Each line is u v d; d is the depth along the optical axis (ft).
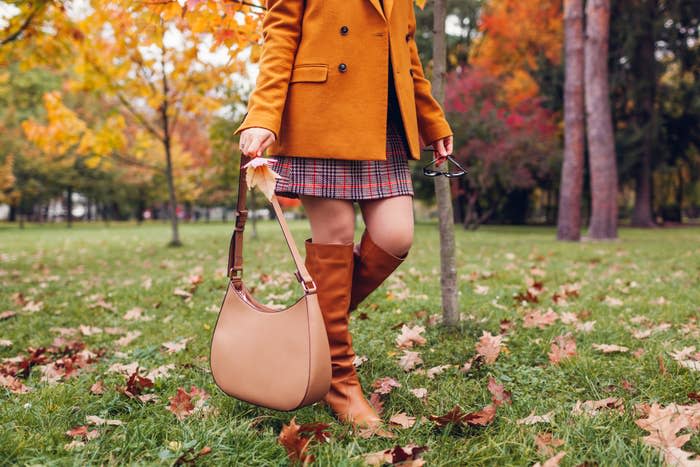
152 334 10.23
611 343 8.67
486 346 8.00
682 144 71.15
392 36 5.63
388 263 5.91
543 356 8.11
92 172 86.94
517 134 55.47
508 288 14.51
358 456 4.72
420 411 6.03
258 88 5.31
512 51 68.74
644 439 4.96
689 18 61.98
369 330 9.81
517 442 5.05
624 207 101.60
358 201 5.89
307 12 5.53
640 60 63.00
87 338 10.12
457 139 56.34
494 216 91.09
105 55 27.17
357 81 5.42
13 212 118.21
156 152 82.48
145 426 5.49
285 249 30.09
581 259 23.21
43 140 28.99
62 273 20.36
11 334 10.30
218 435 5.21
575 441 5.09
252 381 5.19
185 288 15.44
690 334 9.10
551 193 100.94
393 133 5.90
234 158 35.86
